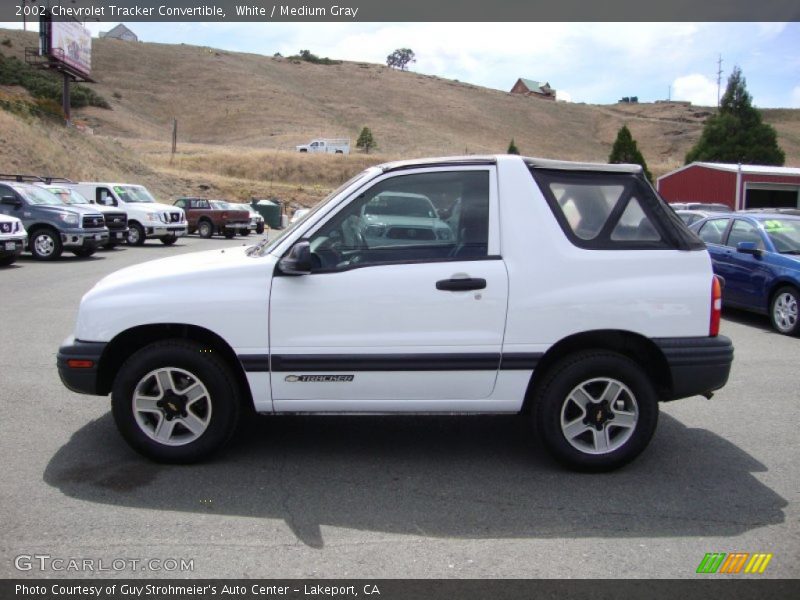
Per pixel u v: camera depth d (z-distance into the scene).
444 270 4.61
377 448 5.27
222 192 53.12
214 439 4.77
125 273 5.02
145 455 4.82
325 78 141.25
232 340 4.62
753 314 12.30
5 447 5.15
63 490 4.42
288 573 3.49
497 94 150.12
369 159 80.00
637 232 4.76
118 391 4.70
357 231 4.73
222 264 4.75
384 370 4.61
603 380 4.66
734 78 54.59
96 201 25.17
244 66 135.25
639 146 121.38
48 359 7.81
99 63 119.38
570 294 4.61
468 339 4.61
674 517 4.14
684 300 4.66
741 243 10.96
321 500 4.34
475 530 3.96
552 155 113.88
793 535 3.93
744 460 5.08
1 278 14.82
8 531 3.89
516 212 4.68
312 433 5.59
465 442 5.41
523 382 4.67
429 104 132.25
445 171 4.77
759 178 32.28
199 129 103.50
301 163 75.50
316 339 4.61
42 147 36.84
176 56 132.50
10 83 76.69
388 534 3.91
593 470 4.76
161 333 4.89
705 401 6.62
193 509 4.19
